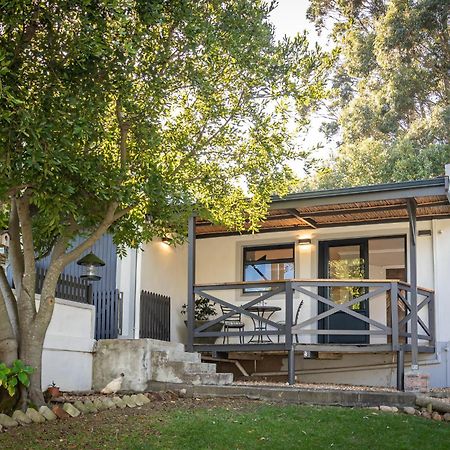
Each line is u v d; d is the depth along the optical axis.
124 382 10.32
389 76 26.22
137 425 7.28
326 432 7.09
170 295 14.27
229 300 14.48
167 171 8.59
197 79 8.14
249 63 8.24
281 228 14.27
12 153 6.61
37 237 8.97
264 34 8.26
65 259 8.12
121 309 12.13
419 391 10.48
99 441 6.61
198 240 15.14
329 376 13.53
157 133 8.16
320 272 14.00
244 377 13.74
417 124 25.00
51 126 6.63
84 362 10.46
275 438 6.79
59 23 6.98
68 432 6.99
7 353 7.73
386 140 26.78
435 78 26.06
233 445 6.52
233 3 8.13
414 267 11.34
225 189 9.34
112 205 7.98
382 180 23.70
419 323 12.07
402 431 7.23
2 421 7.20
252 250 14.70
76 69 7.20
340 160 25.48
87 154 7.57
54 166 6.67
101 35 6.89
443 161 22.62
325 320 13.84
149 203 8.55
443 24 25.41
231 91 8.63
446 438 6.98
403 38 25.31
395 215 12.97
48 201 7.08
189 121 9.00
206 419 7.52
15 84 6.68
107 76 7.34
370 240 13.74
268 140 8.73
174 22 7.77
